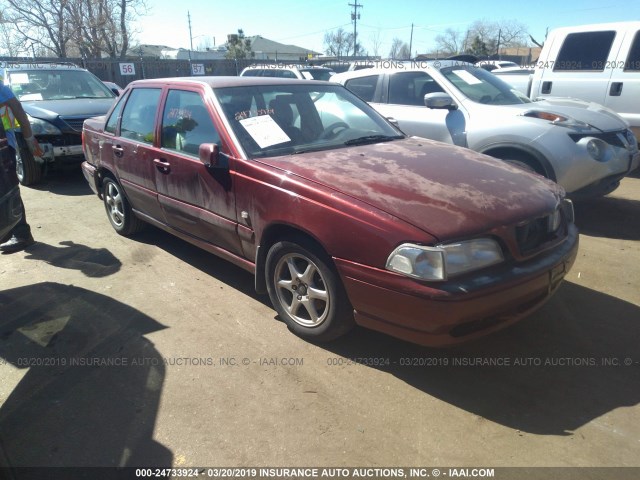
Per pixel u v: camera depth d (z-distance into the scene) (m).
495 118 5.45
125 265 4.70
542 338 3.37
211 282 4.32
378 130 4.35
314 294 3.19
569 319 3.60
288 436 2.57
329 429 2.61
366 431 2.60
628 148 5.50
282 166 3.33
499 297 2.66
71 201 6.95
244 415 2.72
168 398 2.86
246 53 44.56
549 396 2.82
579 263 4.54
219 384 2.97
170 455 2.47
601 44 7.48
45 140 7.43
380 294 2.75
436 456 2.43
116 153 4.97
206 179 3.79
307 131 3.99
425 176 3.16
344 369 3.10
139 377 3.05
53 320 3.73
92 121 5.72
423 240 2.59
